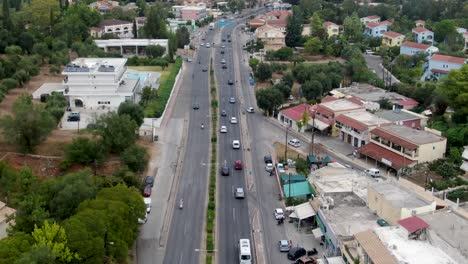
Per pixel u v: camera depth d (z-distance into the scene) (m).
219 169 136.88
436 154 135.62
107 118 136.12
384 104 177.25
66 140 142.12
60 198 96.06
